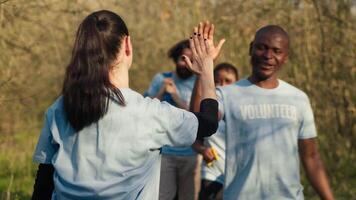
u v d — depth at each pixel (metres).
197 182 7.11
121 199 2.97
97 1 9.39
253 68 4.45
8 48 7.58
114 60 3.07
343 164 10.45
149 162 3.04
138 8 12.27
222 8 10.72
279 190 4.27
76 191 2.96
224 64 6.86
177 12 11.95
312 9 10.18
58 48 9.30
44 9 8.03
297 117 4.38
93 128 2.98
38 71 8.53
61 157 3.02
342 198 9.33
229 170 4.34
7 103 7.82
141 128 3.00
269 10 10.24
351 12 10.16
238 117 4.34
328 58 10.29
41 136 3.11
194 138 3.10
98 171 2.96
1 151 9.48
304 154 4.45
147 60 12.59
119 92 3.01
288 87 4.45
